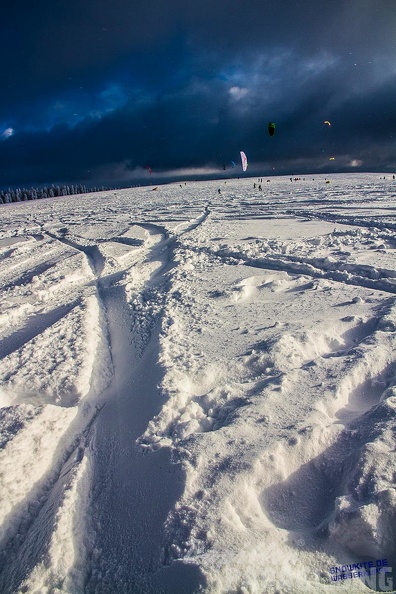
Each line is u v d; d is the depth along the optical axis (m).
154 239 12.95
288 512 1.98
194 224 15.90
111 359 4.27
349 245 8.44
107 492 2.33
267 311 4.79
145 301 5.92
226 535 1.78
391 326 3.79
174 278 6.94
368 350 3.21
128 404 3.18
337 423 2.49
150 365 3.61
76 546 1.96
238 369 3.38
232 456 2.23
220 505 1.92
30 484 2.41
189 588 1.55
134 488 2.26
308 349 3.58
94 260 10.48
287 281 5.91
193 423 2.67
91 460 2.62
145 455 2.47
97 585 1.78
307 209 16.88
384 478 1.89
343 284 5.55
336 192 24.75
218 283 6.32
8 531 2.13
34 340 4.57
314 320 4.24
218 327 4.41
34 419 2.88
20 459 2.52
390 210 13.73
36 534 2.05
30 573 1.79
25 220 26.44
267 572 1.60
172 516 1.93
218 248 9.30
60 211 32.00
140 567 1.79
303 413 2.55
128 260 9.84
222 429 2.48
